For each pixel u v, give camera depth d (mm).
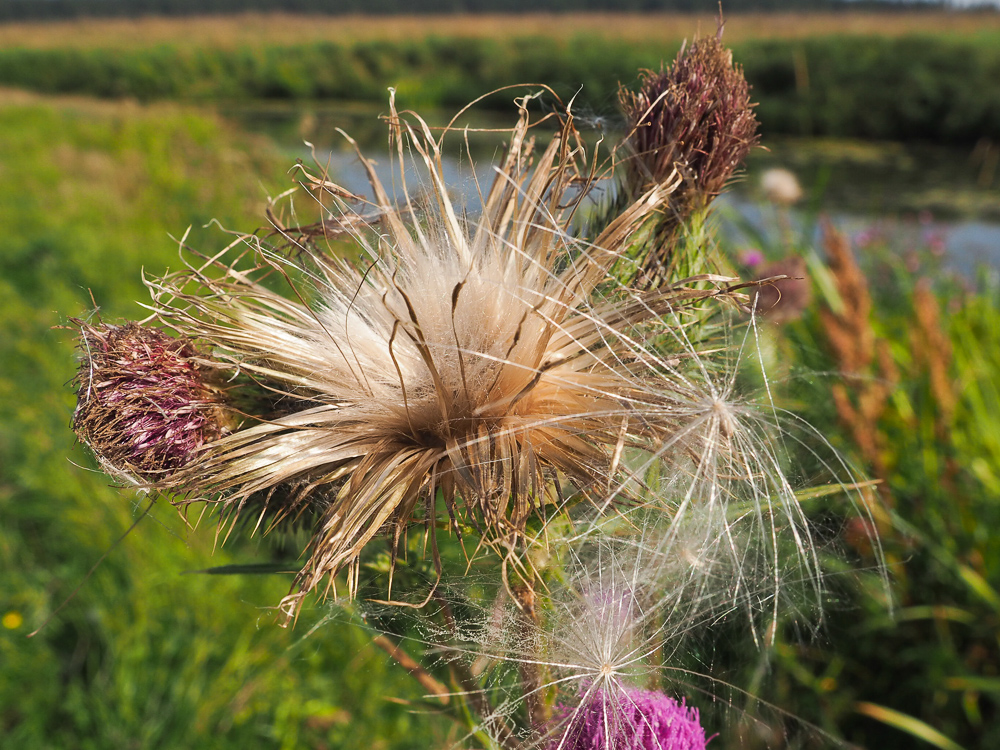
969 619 212
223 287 97
